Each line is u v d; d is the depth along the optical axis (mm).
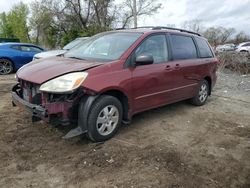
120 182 3398
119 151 4125
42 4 31234
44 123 5004
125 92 4492
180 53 5766
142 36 4969
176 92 5668
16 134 4562
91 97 4121
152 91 5016
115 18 31422
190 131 5105
